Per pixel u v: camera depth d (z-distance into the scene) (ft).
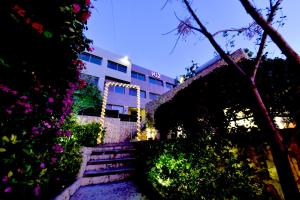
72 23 9.80
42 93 9.34
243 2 4.92
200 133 15.61
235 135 12.89
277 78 11.53
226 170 12.46
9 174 7.02
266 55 12.74
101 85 102.63
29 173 8.18
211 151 13.83
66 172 16.42
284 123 12.11
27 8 7.53
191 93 18.15
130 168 24.94
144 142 26.58
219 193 12.21
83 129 31.30
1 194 7.15
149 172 20.45
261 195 10.93
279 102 11.36
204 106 16.14
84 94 67.72
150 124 56.29
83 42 11.91
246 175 11.57
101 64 109.09
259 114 5.41
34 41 8.18
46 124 9.87
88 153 25.20
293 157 10.24
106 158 26.76
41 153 9.98
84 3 10.81
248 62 14.02
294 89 10.82
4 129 7.29
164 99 53.57
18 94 7.93
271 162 10.99
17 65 7.80
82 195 17.88
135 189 20.01
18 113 7.84
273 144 5.13
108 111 67.62
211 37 6.45
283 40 4.56
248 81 5.65
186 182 14.58
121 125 56.29
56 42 9.01
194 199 13.53
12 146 7.53
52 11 8.34
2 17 6.97
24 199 8.60
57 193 13.83
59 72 10.45
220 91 14.76
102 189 19.83
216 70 16.10
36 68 9.00
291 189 4.80
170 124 21.48
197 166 14.30
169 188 16.01
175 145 17.57
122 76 114.11
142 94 126.82
